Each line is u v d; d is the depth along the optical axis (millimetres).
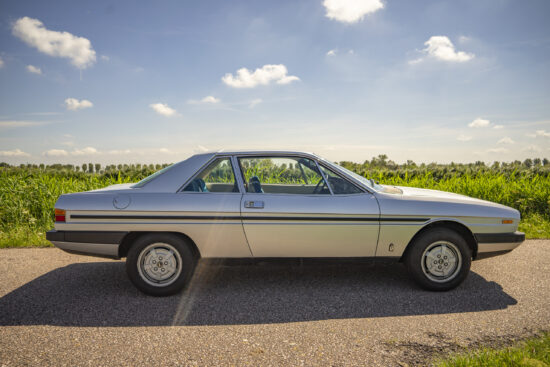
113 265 5047
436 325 3137
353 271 4719
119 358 2629
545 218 8094
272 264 3943
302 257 3938
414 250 3938
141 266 3844
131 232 3941
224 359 2613
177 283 3830
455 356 2602
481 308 3492
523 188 8844
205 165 4031
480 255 4094
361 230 3893
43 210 7793
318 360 2590
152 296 3877
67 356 2654
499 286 4090
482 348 2715
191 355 2672
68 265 5039
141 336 2975
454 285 3936
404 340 2875
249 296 3865
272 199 3883
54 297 3846
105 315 3391
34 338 2938
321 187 4219
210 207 3830
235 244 3869
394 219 3893
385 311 3449
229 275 4578
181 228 3816
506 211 4070
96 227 3826
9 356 2652
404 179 11242
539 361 2377
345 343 2836
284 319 3293
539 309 3447
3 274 4629
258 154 4129
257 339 2916
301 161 4141
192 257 3893
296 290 4035
